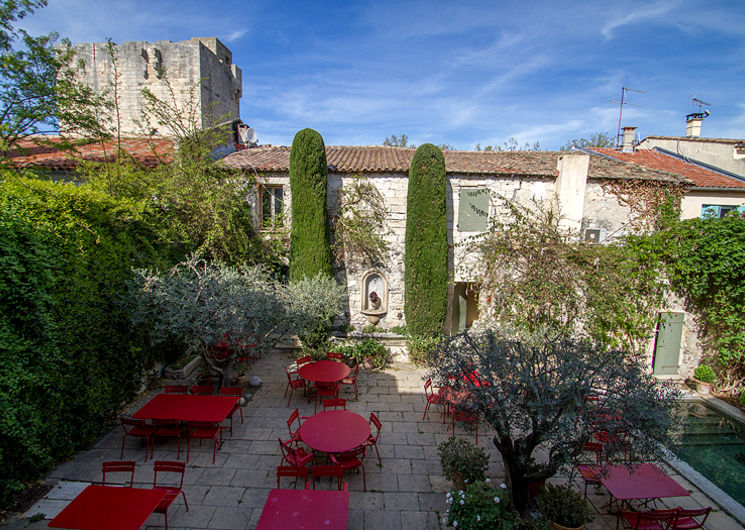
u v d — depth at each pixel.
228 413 7.34
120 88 18.70
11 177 7.48
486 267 12.70
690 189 14.11
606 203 13.41
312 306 10.65
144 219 9.29
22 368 5.89
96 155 12.82
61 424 6.71
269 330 9.26
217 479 6.60
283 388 10.25
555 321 11.20
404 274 13.17
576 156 12.43
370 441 7.06
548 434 4.91
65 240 6.76
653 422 4.57
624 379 4.97
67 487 6.16
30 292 5.98
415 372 11.42
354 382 9.82
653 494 5.74
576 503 5.57
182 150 11.85
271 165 13.27
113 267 8.06
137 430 7.11
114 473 6.58
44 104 9.77
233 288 8.31
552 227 11.70
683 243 10.86
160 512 5.22
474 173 12.87
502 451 5.56
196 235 11.23
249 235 12.93
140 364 9.14
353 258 13.32
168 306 7.86
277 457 7.29
